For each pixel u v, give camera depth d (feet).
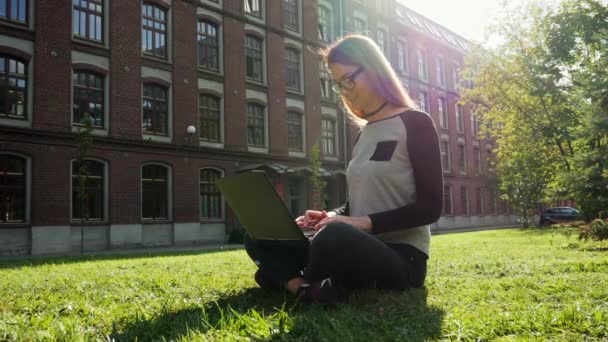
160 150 65.72
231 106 76.18
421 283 9.54
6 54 53.78
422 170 8.63
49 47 56.80
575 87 33.71
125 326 7.47
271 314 7.77
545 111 67.00
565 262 16.26
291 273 9.01
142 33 66.59
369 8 109.19
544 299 8.93
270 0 84.64
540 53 65.26
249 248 9.70
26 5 56.03
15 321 7.72
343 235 8.03
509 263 16.62
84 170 53.31
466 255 21.89
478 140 146.61
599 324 6.53
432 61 131.95
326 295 8.18
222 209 73.46
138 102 64.54
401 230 9.23
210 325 6.77
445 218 125.70
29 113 54.70
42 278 15.88
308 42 90.94
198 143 70.69
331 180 94.02
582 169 30.27
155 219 65.05
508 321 6.83
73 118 58.75
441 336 6.31
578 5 60.70
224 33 76.74
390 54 115.96
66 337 6.59
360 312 7.60
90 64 60.39
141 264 22.49
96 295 11.04
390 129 9.11
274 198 7.94
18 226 52.39
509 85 74.74
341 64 9.42
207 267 18.81
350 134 96.73
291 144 86.48
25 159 53.88
